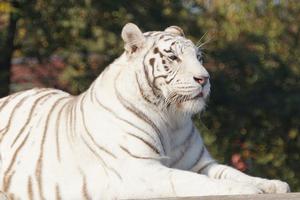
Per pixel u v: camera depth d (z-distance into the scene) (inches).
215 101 993.5
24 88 1023.6
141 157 381.4
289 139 1046.4
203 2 1077.8
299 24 1142.3
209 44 989.8
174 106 390.0
